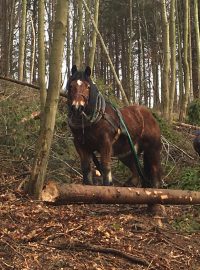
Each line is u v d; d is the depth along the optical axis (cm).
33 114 848
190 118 1299
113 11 2795
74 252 452
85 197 505
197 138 817
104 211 616
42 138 619
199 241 548
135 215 616
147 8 2720
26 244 454
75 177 785
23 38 1334
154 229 553
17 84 948
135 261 455
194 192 622
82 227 512
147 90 3066
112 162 876
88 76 627
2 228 487
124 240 508
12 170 752
